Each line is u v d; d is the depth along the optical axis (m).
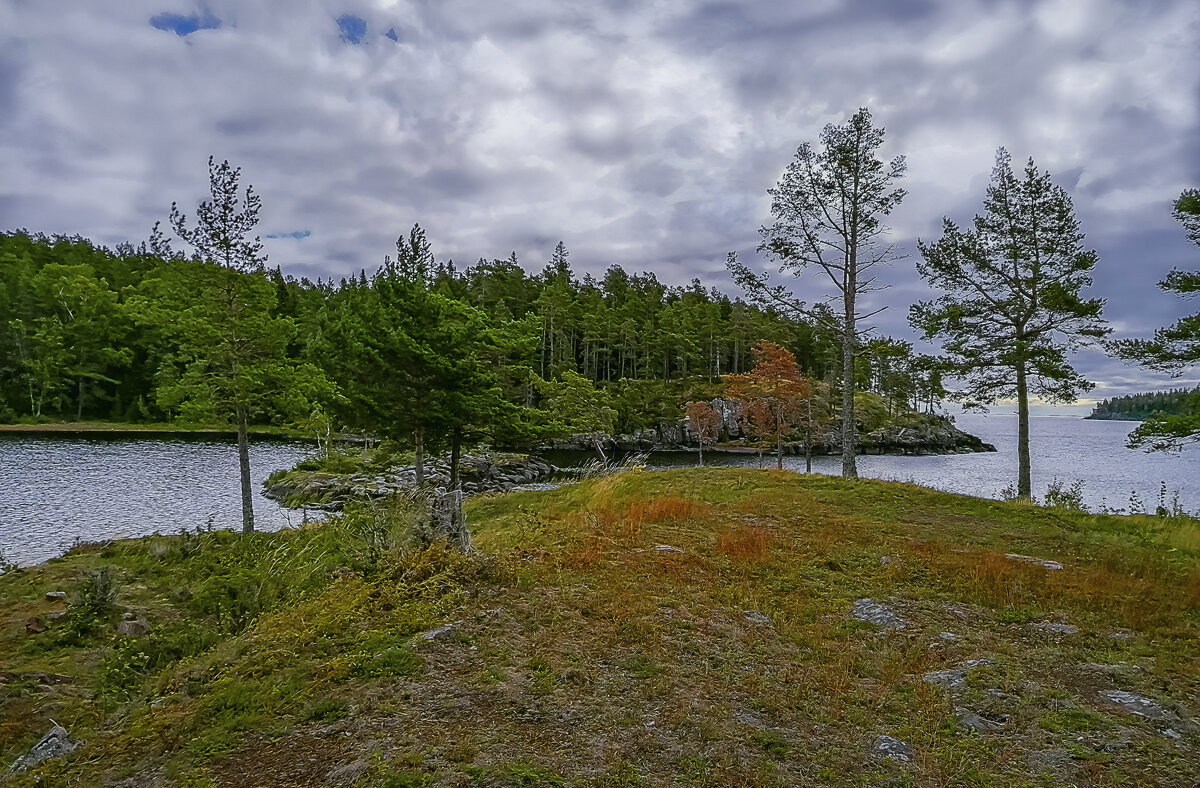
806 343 81.38
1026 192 20.69
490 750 3.74
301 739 3.89
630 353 84.38
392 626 5.69
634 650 5.50
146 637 8.20
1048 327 20.36
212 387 18.16
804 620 6.70
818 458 64.31
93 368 65.06
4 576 11.29
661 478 19.38
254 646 5.59
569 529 10.57
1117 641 6.20
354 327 17.05
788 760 3.90
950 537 11.51
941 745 4.18
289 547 12.06
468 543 8.36
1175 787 3.74
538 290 88.31
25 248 82.81
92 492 28.38
